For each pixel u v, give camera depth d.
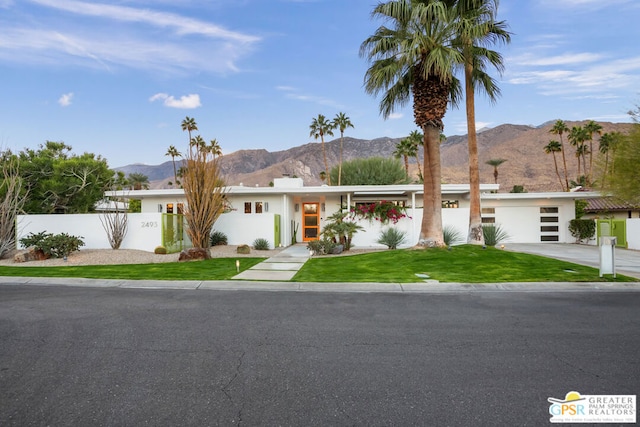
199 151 14.59
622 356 4.16
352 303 7.09
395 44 13.45
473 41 13.33
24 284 9.34
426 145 14.16
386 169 34.91
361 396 3.20
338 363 3.99
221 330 5.26
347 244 16.72
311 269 11.20
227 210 19.98
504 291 8.26
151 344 4.62
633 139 15.46
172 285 9.05
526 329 5.27
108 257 13.83
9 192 14.56
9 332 5.15
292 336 4.96
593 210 27.50
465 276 9.62
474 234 15.44
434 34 13.14
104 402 3.09
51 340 4.79
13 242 14.52
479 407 2.99
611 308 6.57
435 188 14.07
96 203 21.81
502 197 21.62
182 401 3.11
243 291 8.39
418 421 2.77
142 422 2.76
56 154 21.14
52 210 18.61
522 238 22.03
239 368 3.85
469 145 15.64
